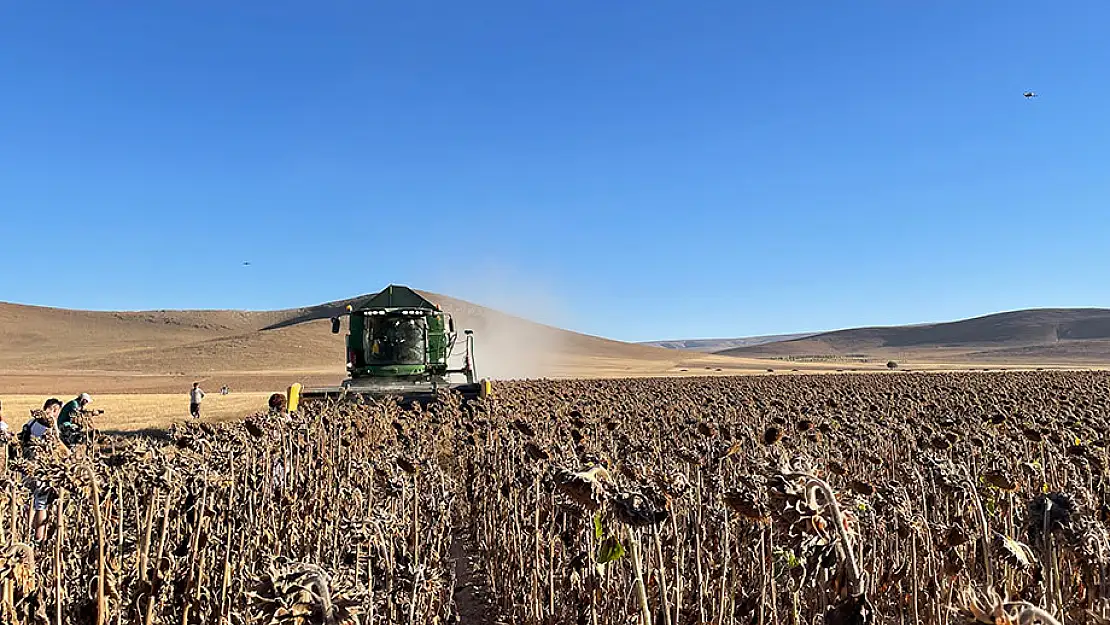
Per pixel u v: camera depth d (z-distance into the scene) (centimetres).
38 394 6794
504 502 997
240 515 709
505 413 1565
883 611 509
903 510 516
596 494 393
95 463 688
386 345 2558
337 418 1224
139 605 583
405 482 830
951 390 2986
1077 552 447
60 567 582
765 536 622
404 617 621
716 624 595
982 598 311
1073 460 891
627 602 654
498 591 979
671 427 1305
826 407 1833
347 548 704
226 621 580
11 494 654
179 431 927
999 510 627
